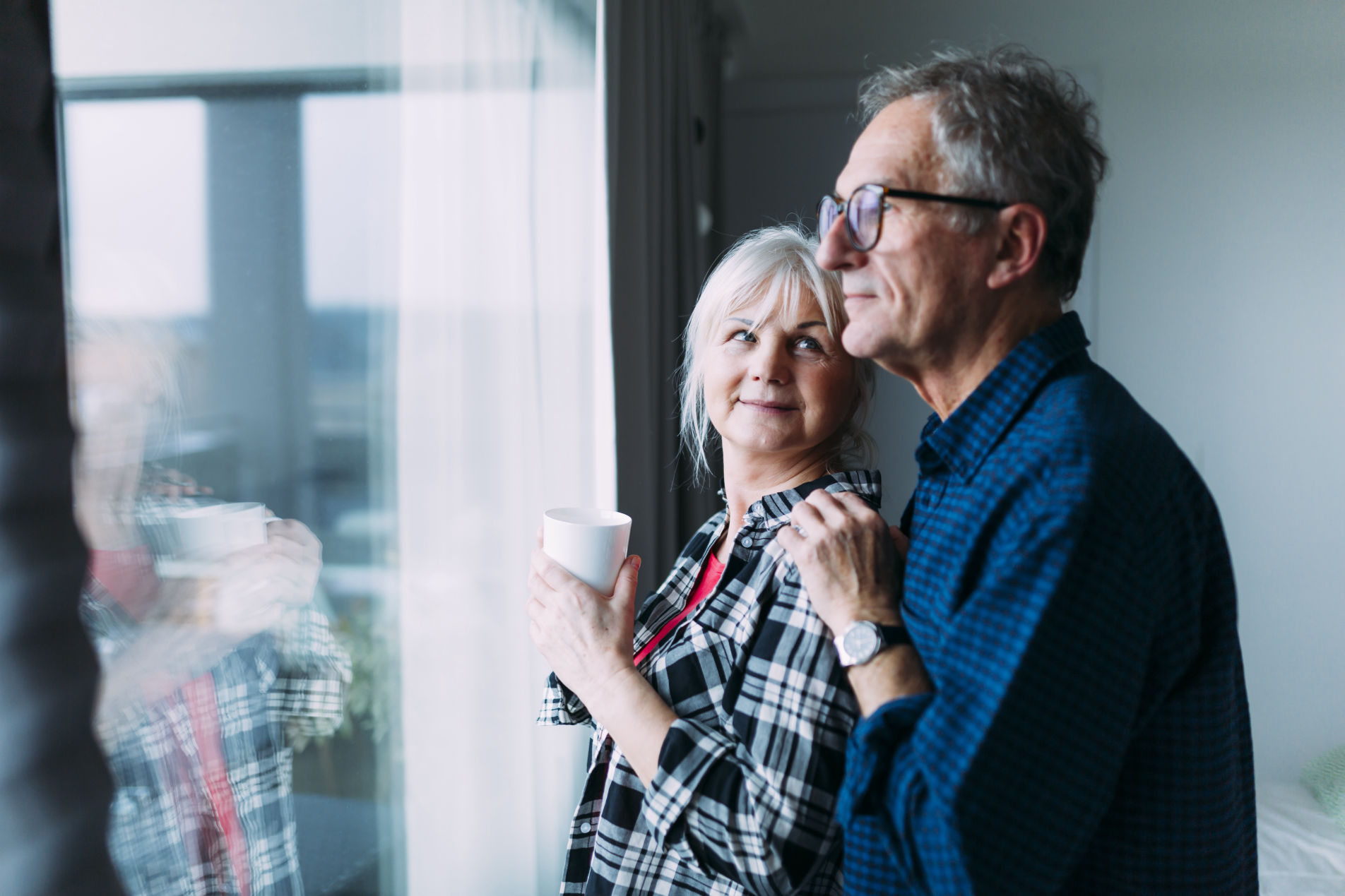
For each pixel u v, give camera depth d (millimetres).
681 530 2486
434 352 1317
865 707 696
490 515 1483
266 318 969
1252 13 2891
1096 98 3006
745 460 1017
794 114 3275
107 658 724
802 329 949
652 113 2084
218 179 886
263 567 955
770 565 864
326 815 1082
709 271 3047
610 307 1842
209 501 876
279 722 994
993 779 593
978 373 771
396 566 1239
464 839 1421
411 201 1255
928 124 745
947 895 593
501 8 1508
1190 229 2963
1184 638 690
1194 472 754
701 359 1039
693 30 2666
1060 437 671
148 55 796
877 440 3234
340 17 1096
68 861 589
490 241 1477
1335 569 2910
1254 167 2916
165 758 802
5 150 547
